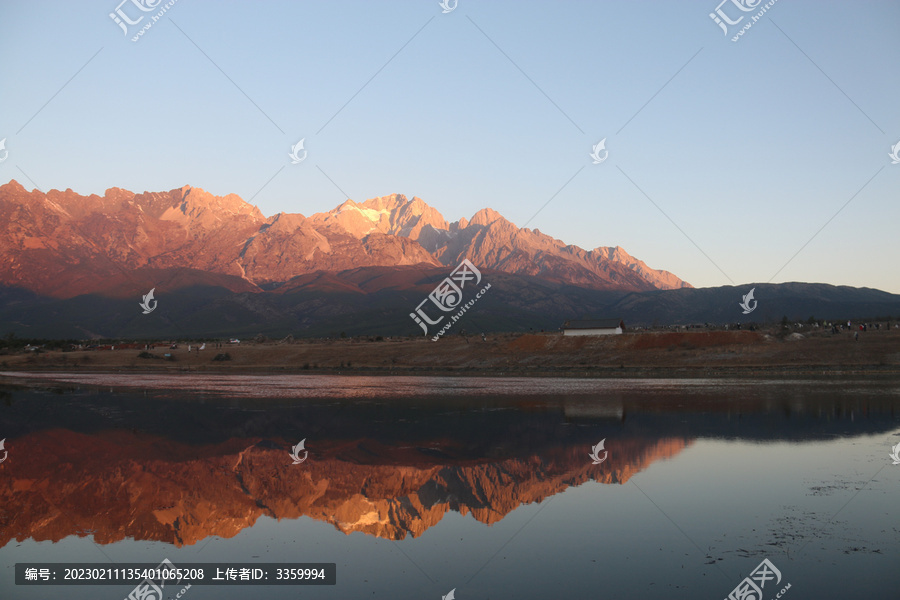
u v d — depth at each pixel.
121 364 132.00
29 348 162.25
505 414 53.03
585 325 118.50
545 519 24.44
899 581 17.77
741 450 36.09
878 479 28.97
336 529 24.19
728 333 101.75
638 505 25.78
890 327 103.50
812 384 68.62
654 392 66.56
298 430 46.62
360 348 131.88
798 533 21.92
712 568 19.05
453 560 20.50
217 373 115.62
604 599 17.08
